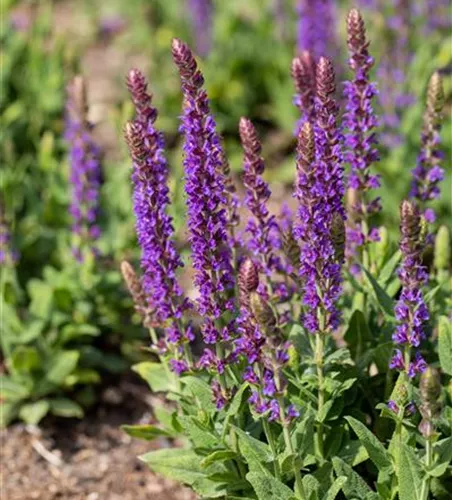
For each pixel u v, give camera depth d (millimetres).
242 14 11633
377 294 5051
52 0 14023
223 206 5008
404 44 8625
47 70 9625
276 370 4168
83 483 6375
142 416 6945
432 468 4340
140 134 4465
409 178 8078
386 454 4582
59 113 9430
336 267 4398
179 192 7008
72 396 7031
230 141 10109
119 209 7766
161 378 5465
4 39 10320
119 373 7289
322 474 4801
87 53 12383
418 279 4336
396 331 4535
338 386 4652
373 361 5242
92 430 6848
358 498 4543
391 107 8250
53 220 8023
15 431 6832
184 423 4812
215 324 4504
